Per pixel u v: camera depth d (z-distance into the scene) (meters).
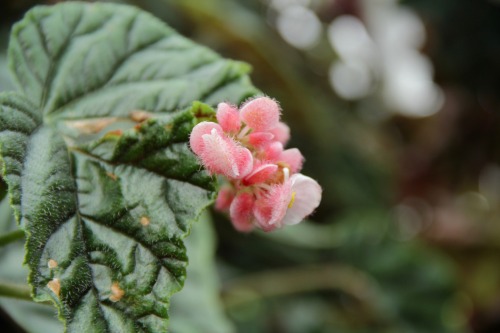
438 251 0.83
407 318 0.68
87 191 0.33
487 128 0.84
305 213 0.33
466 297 0.81
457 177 0.89
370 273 0.69
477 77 0.78
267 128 0.33
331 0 0.85
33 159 0.33
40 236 0.32
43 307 0.39
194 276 0.45
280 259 0.67
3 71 0.44
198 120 0.34
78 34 0.37
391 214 0.82
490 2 0.73
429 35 0.78
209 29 0.66
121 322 0.32
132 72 0.37
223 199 0.35
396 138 0.93
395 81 0.90
